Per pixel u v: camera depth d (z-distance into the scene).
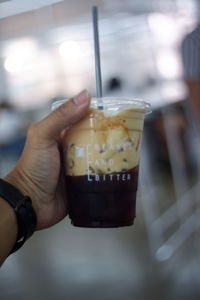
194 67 1.81
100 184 0.67
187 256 1.99
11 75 3.64
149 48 2.56
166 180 3.64
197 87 1.79
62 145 0.72
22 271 1.87
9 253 0.71
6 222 0.69
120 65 3.22
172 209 2.73
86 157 0.67
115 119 0.66
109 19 1.66
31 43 1.88
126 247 2.17
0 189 0.71
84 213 0.69
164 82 2.56
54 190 0.78
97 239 2.38
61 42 1.92
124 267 1.84
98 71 0.69
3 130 3.56
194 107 1.80
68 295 1.54
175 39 2.17
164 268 1.81
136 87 3.02
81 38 1.58
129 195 0.69
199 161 2.81
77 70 3.80
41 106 3.70
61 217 0.82
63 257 2.05
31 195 0.75
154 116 3.05
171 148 2.99
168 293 1.51
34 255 2.12
